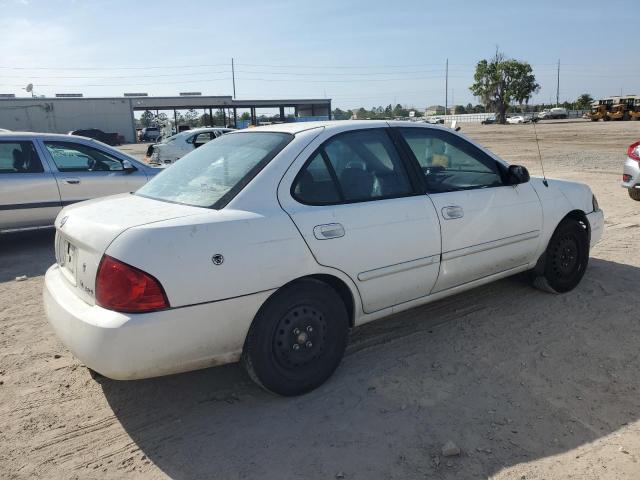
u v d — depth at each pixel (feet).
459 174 13.60
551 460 8.68
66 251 10.92
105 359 8.86
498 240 13.76
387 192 12.03
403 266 11.83
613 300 15.39
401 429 9.66
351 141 11.86
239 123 189.26
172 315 9.04
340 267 10.83
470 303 15.47
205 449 9.34
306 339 10.64
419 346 12.92
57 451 9.41
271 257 9.90
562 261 15.71
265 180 10.47
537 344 12.81
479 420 9.84
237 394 11.06
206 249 9.34
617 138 95.14
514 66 219.82
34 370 12.35
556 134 114.52
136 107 178.70
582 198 16.21
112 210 10.68
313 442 9.40
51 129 169.07
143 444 9.55
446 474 8.45
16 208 23.85
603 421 9.70
